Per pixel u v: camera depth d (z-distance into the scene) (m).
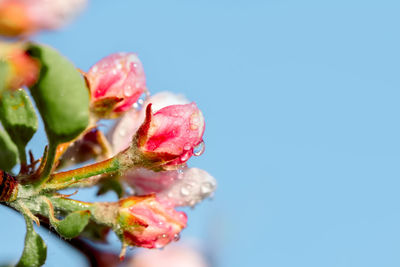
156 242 0.27
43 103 0.26
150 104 0.27
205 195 0.29
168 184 0.29
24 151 0.27
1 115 0.27
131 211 0.27
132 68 0.28
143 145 0.27
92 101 0.28
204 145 0.27
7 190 0.26
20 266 0.26
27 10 0.24
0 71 0.24
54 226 0.26
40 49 0.25
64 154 0.28
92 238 0.28
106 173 0.27
